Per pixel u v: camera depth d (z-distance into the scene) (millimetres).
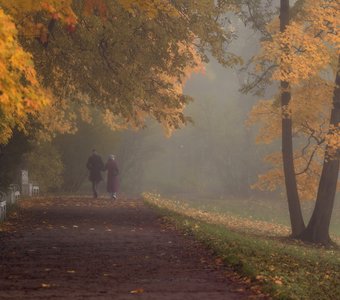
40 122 48406
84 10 27391
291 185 41094
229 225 46406
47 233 29344
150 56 37344
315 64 34719
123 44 36062
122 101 39125
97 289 16031
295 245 37656
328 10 35469
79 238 27688
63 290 15820
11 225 32188
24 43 33125
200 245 25641
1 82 14695
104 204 47969
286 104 39688
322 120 40875
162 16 36312
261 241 31219
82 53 35562
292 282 17719
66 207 44219
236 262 20219
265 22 41688
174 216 38156
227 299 14938
